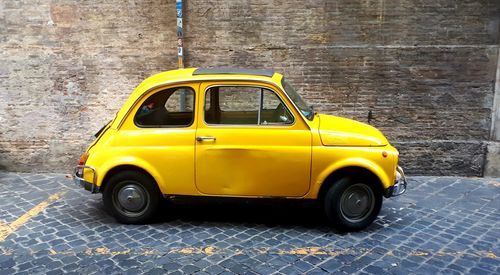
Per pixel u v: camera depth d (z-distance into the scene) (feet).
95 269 14.62
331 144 16.92
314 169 16.97
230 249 16.11
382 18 23.47
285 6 23.44
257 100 17.19
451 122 24.53
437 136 24.70
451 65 23.90
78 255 15.52
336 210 17.26
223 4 23.50
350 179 17.15
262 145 16.89
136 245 16.30
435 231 17.83
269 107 17.21
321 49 23.81
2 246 16.07
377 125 24.64
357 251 16.10
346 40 23.73
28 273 14.33
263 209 19.79
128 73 24.25
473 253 16.03
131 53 24.03
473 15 23.36
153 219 18.31
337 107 24.48
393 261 15.40
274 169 16.98
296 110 16.93
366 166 16.85
